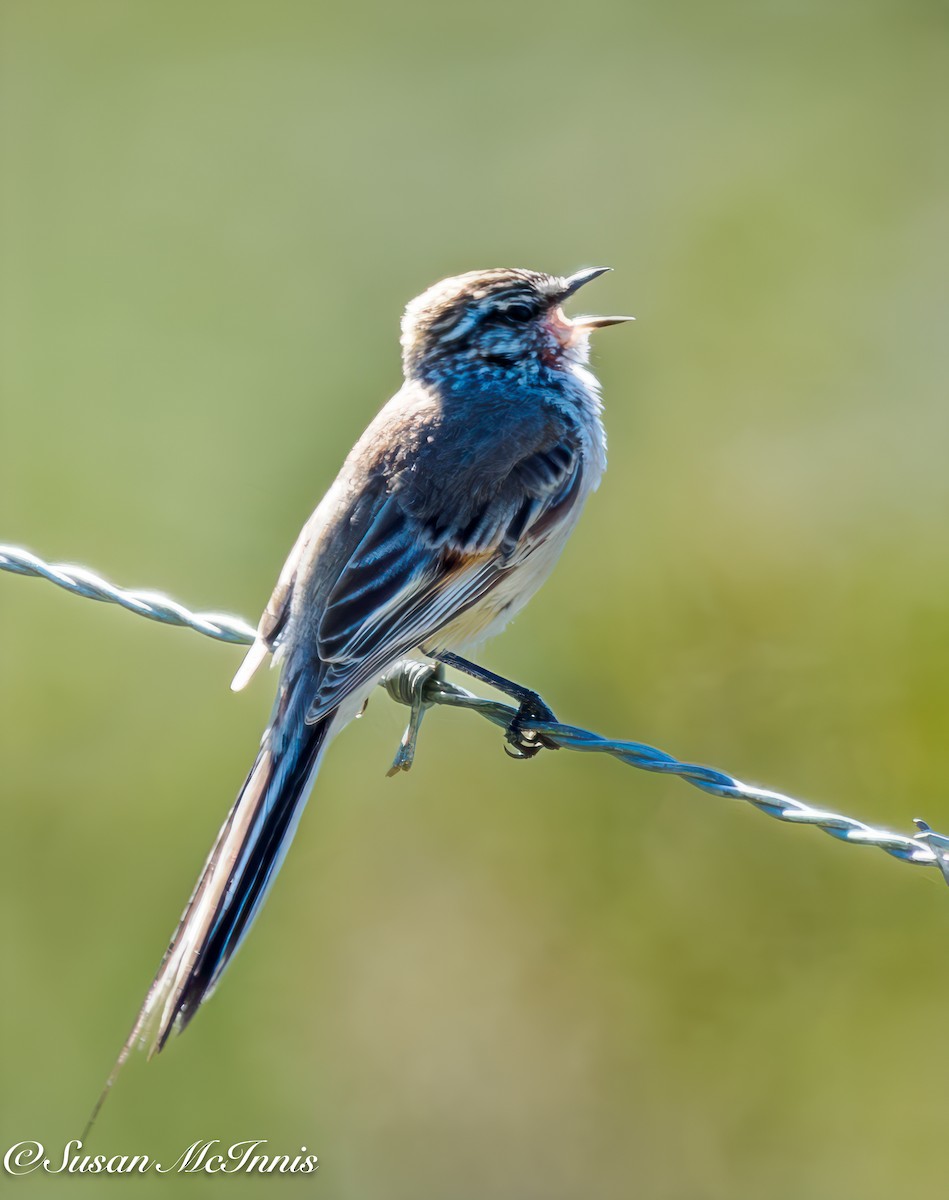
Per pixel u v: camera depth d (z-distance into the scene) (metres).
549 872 14.16
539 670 15.81
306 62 24.98
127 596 8.78
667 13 25.53
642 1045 13.52
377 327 20.86
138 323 20.45
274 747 8.16
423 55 25.02
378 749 14.47
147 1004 7.34
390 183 22.97
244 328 20.58
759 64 24.89
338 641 8.41
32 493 18.03
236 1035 13.40
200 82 24.45
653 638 16.30
